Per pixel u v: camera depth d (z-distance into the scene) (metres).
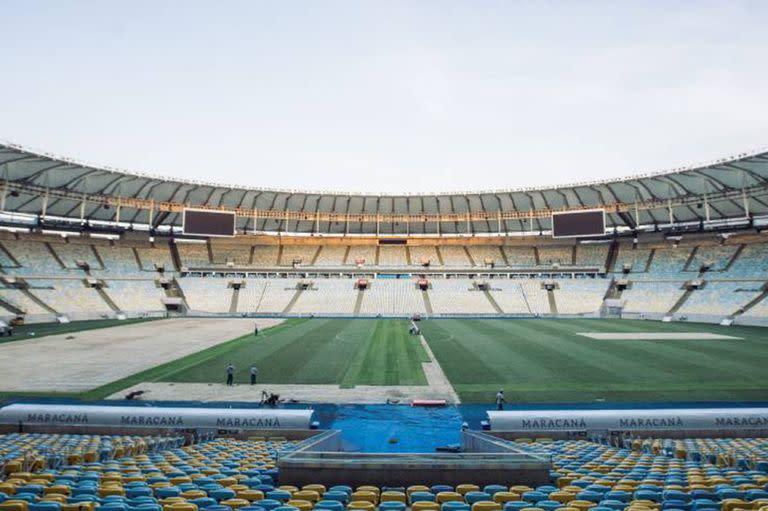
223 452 12.96
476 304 64.88
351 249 78.69
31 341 38.22
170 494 7.31
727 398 20.62
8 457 10.55
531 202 69.69
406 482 9.48
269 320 57.25
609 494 7.27
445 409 19.61
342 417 18.62
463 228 79.56
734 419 15.81
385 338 40.00
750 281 56.00
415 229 80.38
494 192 67.12
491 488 8.34
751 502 6.20
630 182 57.94
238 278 69.88
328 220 74.25
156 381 24.27
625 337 40.34
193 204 66.75
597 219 59.06
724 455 11.74
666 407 19.39
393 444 15.90
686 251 65.31
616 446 14.97
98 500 6.62
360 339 39.44
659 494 7.17
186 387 23.06
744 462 10.78
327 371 26.67
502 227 78.69
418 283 69.62
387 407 19.89
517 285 68.75
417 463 9.51
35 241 61.06
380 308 63.97
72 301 56.84
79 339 39.47
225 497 7.42
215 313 63.28
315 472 9.56
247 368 27.44
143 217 69.88
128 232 69.06
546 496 7.34
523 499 7.38
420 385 23.44
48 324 51.22
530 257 75.00
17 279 54.91
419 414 18.98
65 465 11.02
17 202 57.19
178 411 16.30
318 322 54.59
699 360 29.25
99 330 45.88
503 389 22.59
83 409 16.22
